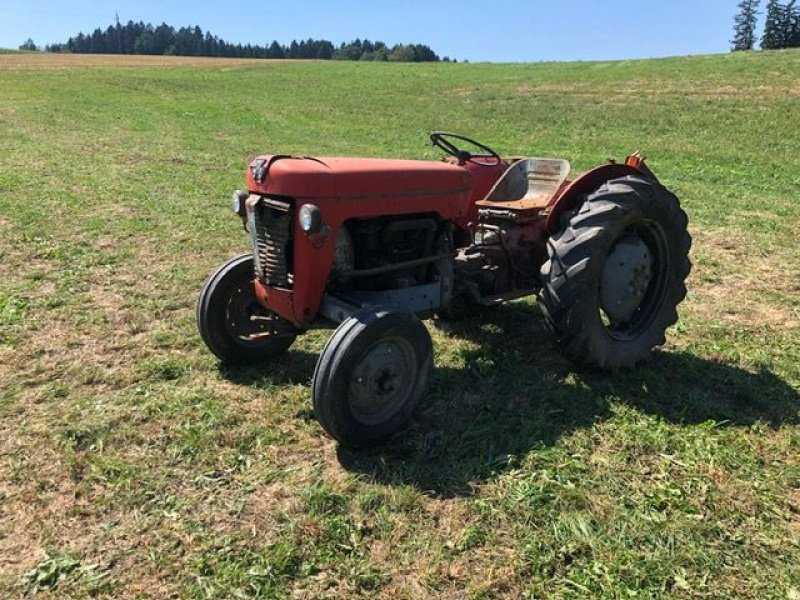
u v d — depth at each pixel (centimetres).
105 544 277
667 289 451
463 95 3034
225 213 872
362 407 343
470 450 346
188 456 337
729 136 1802
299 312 362
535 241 461
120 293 574
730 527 288
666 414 383
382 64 5550
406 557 269
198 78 4075
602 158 1501
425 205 383
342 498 304
